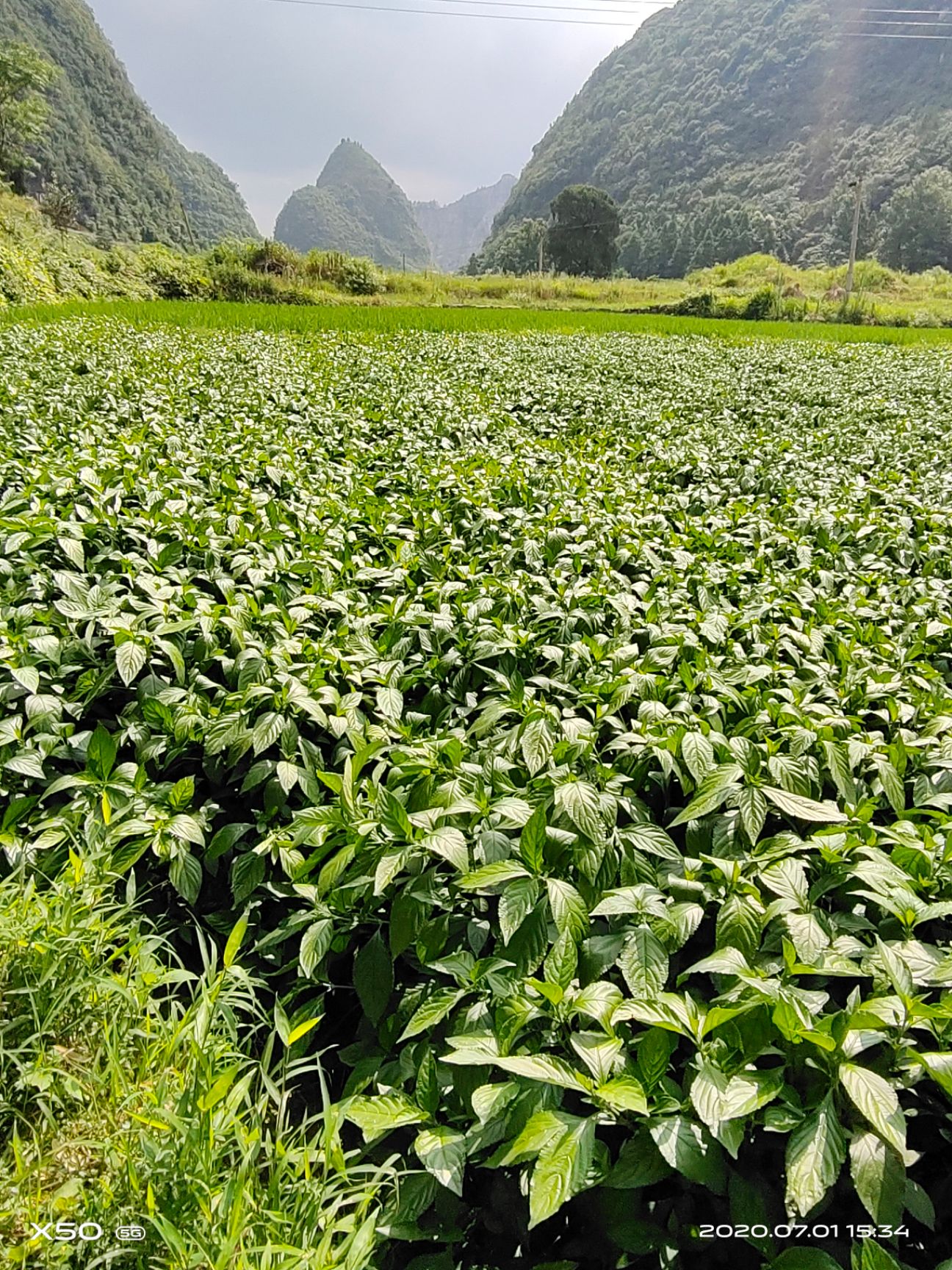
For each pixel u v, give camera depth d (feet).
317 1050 8.49
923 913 6.57
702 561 17.48
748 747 8.74
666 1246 5.52
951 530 21.35
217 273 158.71
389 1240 6.37
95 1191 6.03
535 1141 5.07
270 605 13.43
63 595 13.60
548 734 9.07
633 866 7.58
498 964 6.84
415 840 7.57
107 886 8.99
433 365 56.29
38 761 9.78
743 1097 5.16
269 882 9.16
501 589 14.47
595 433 35.24
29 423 26.37
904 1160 5.01
